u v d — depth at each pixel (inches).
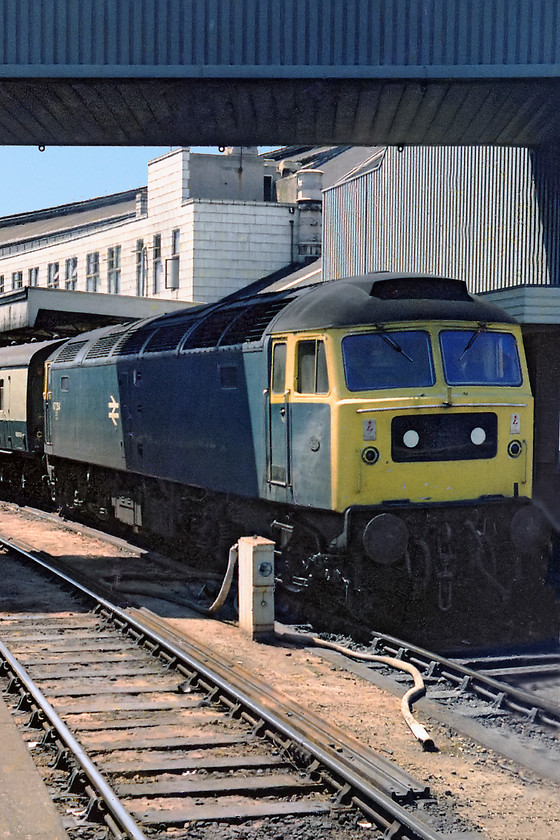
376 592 415.5
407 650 381.1
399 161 820.0
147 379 616.7
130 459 652.7
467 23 520.7
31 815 232.2
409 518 416.5
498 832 232.7
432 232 768.9
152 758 275.9
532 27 519.8
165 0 523.5
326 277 966.4
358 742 278.7
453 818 238.7
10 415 941.2
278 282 1358.3
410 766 272.8
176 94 551.5
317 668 374.0
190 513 582.2
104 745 284.7
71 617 463.8
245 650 397.7
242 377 489.1
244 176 1489.9
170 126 614.5
